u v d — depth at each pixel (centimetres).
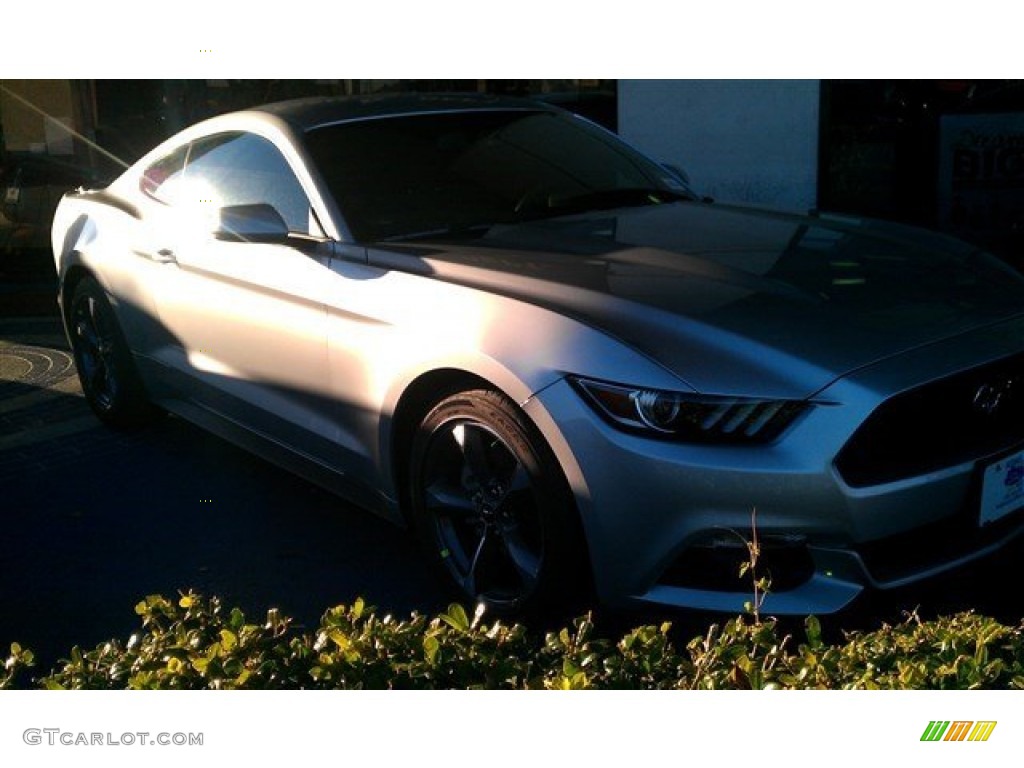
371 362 404
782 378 327
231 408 494
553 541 352
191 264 496
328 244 436
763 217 462
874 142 934
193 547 464
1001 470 349
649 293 363
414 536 445
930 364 336
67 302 616
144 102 1001
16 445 595
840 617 341
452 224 451
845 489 321
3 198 989
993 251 946
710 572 338
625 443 330
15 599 427
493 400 360
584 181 495
